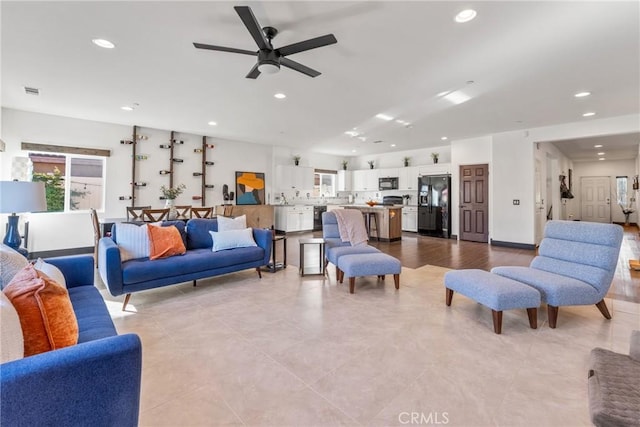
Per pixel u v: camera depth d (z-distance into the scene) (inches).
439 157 332.2
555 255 113.0
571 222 113.3
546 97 161.9
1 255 62.8
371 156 397.4
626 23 94.0
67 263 85.9
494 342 86.7
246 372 71.5
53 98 166.2
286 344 85.2
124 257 117.5
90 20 93.9
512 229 246.7
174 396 62.7
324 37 86.7
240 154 300.0
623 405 51.0
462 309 111.9
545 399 61.8
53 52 114.3
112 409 37.4
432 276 158.4
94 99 167.9
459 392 64.2
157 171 245.1
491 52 113.2
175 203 254.4
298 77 136.6
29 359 33.6
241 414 57.7
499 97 162.2
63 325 48.9
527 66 125.0
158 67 127.0
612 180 422.3
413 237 304.5
